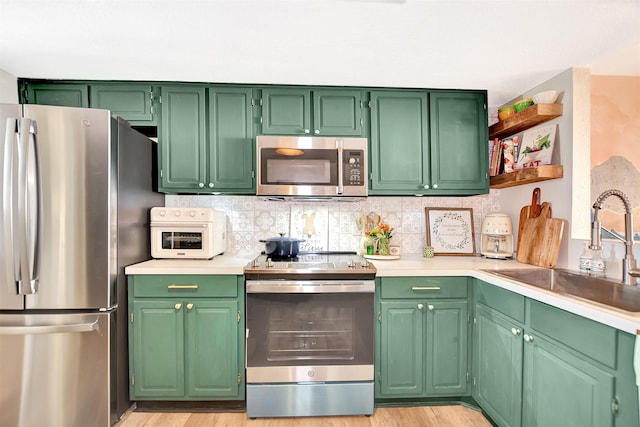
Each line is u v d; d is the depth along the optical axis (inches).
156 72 77.4
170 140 82.9
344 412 72.5
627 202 60.2
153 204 85.4
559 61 70.9
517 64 72.5
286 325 71.8
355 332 72.5
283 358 71.6
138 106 82.0
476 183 88.5
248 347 71.2
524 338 58.1
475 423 70.7
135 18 55.6
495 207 100.4
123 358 70.3
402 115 87.1
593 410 44.2
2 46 64.6
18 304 62.3
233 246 96.6
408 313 74.9
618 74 80.6
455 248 98.3
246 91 84.3
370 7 52.6
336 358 72.2
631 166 81.2
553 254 73.5
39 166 61.6
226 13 54.3
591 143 81.4
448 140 87.9
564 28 58.1
